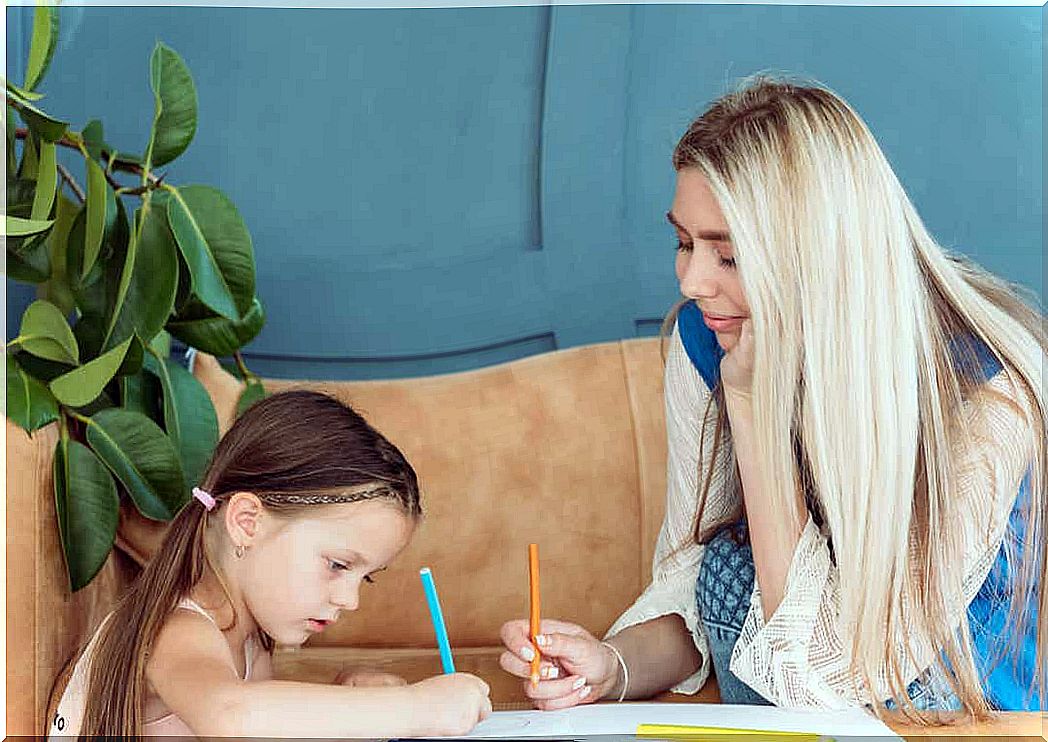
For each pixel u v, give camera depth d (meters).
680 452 1.42
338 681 1.35
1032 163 1.96
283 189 2.01
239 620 1.25
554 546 1.73
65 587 1.34
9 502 1.24
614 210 2.00
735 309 1.25
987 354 1.21
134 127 1.99
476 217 2.01
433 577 1.71
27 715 1.25
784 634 1.18
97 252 1.41
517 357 2.01
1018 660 1.20
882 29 1.97
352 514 1.22
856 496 1.14
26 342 1.38
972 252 1.97
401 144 2.01
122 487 1.46
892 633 1.14
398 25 2.00
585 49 1.98
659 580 1.42
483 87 2.00
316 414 1.28
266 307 2.01
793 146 1.18
